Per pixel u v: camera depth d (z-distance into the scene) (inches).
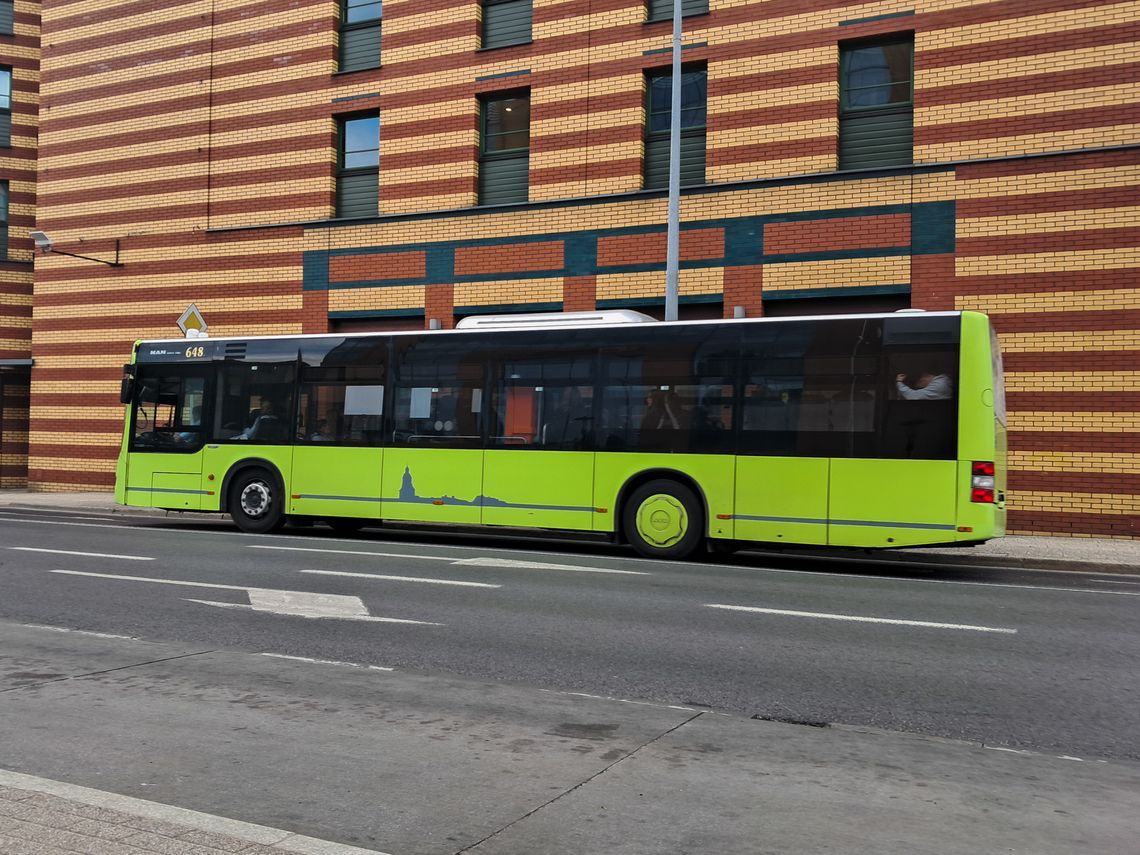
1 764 173.0
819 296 656.4
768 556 522.9
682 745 189.6
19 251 1053.2
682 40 702.5
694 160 708.7
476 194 781.9
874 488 448.5
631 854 138.1
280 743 187.6
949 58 629.0
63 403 943.0
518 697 223.6
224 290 869.2
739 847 141.0
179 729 195.6
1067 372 589.9
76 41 956.6
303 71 845.8
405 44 805.2
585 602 344.5
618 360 503.2
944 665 256.5
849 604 348.2
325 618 312.0
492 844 141.0
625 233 716.7
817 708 217.0
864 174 645.3
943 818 153.9
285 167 848.9
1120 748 192.1
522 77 759.1
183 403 616.1
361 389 564.7
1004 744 193.6
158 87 911.7
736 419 476.1
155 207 906.1
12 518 693.3
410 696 223.1
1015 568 487.5
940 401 441.7
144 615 315.3
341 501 563.2
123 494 627.2
